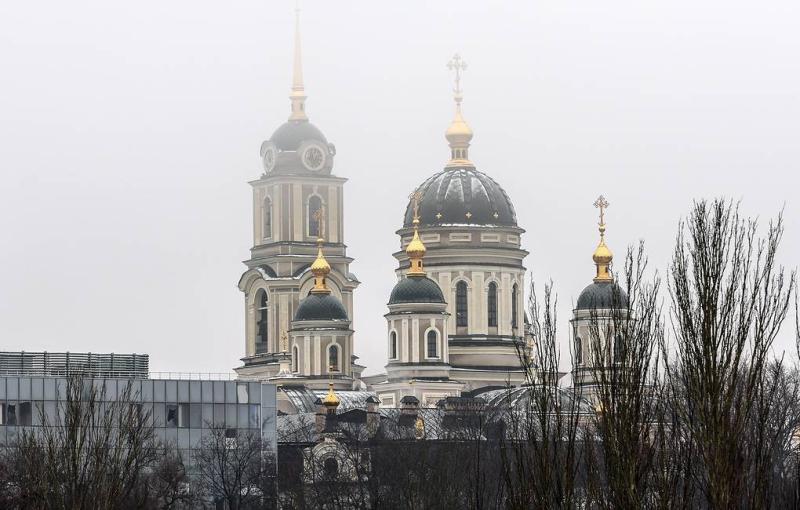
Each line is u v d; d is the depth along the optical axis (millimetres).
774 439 158125
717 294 157750
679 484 157875
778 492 161750
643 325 160500
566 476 160500
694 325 157625
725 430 155625
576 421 164625
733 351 156875
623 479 157375
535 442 162250
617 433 158250
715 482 155125
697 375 156750
